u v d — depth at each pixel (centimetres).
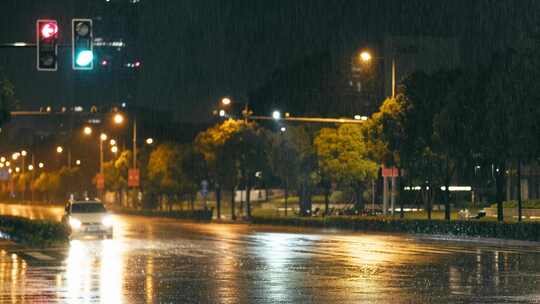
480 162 8331
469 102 7881
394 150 8919
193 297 2959
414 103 8762
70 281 3544
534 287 3219
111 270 4075
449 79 8769
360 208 12750
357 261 4569
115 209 17675
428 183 8888
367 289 3173
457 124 7912
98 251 5512
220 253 5272
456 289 3161
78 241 6781
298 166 12838
